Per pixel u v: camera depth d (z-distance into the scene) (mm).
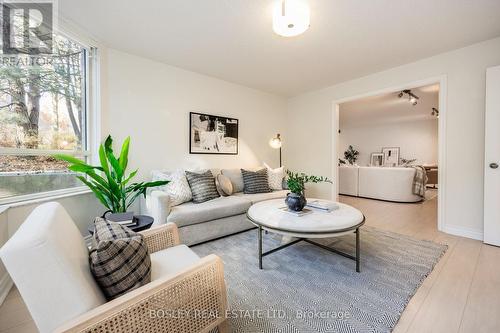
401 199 4578
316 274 1736
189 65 2988
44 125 1957
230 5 1788
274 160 4414
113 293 833
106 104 2461
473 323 1219
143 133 2766
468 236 2508
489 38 2309
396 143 8016
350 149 9016
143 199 2545
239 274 1744
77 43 2197
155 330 798
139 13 1889
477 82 2420
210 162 3453
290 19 1668
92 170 1808
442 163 2686
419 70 2822
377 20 1980
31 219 809
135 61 2678
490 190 2273
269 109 4301
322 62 2881
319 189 4105
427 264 1875
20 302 1401
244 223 2713
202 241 2340
